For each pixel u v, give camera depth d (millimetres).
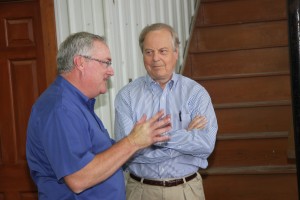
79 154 1484
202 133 1953
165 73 1993
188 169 2018
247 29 3975
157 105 2053
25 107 2807
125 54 3006
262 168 3141
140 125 1544
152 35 1972
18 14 2736
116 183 1674
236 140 3254
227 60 3850
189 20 4387
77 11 2742
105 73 1628
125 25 3018
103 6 2775
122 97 2107
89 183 1482
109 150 1517
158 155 1941
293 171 3031
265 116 3379
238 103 3482
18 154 2844
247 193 3115
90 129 1604
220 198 3152
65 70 1610
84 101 1624
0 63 2789
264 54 3773
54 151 1478
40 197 1654
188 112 2047
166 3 3764
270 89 3586
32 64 2770
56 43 2668
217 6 4262
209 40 4066
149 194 2008
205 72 3898
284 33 3898
